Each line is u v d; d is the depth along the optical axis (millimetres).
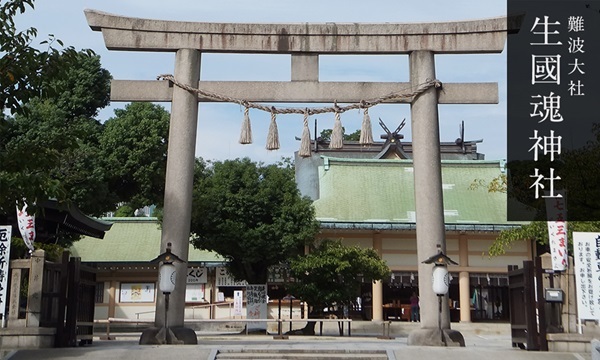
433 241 16422
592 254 14469
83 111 23500
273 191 26750
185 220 16500
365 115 16922
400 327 31969
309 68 17172
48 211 20141
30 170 12078
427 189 16656
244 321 23156
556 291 14797
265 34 17156
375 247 34062
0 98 11289
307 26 17156
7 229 14570
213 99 17109
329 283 26172
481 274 34312
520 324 15664
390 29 17156
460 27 17062
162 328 15844
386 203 35406
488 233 34094
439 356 13641
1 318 14602
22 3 11344
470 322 33781
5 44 11227
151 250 37844
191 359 13320
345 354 13836
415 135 16984
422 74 16969
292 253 27250
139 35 17047
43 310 14828
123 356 13438
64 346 14844
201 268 37125
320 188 36906
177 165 16688
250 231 26016
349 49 17109
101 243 38219
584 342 14430
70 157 21391
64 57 11695
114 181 23594
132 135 22984
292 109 16969
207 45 17125
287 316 35938
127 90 17078
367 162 38000
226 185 26641
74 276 15258
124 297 37125
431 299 16219
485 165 38406
